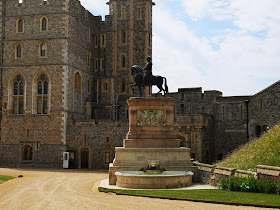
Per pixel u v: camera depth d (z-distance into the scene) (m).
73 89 48.06
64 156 44.34
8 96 47.72
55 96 46.12
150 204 14.48
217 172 20.92
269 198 14.25
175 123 41.50
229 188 18.28
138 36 54.53
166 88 26.86
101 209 13.80
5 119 47.47
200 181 23.78
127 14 54.53
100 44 55.53
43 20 47.78
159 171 23.45
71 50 47.78
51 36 47.03
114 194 18.34
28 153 46.59
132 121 25.67
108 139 44.50
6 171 38.25
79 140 45.31
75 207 14.56
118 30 54.75
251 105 42.97
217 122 46.78
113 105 51.97
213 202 14.21
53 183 25.48
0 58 48.50
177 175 20.97
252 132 42.53
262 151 22.08
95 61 55.59
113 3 55.25
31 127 46.47
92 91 54.22
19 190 21.50
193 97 49.09
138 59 54.25
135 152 24.45
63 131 45.44
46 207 14.88
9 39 48.38
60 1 47.09
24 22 48.16
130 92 53.88
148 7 54.81
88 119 46.56
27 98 47.12
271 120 39.41
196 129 40.97
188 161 24.61
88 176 32.09
